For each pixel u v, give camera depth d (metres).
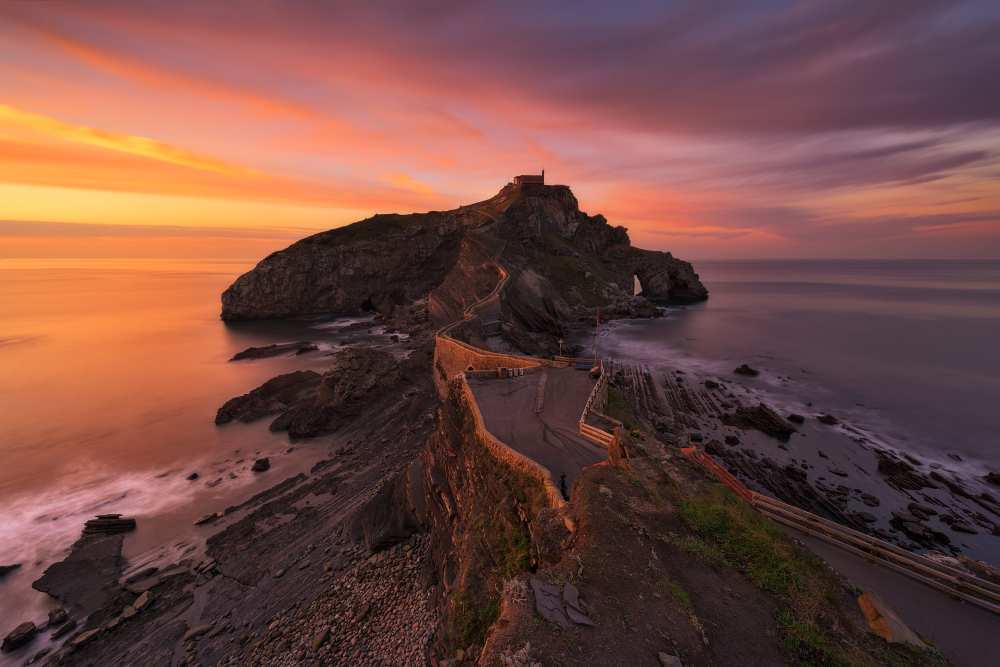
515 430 24.06
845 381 72.31
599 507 13.62
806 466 43.72
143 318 141.50
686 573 11.55
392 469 41.69
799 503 37.19
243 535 35.09
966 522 34.88
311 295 140.25
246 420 59.78
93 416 61.78
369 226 153.50
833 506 36.81
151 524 37.88
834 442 49.31
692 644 9.44
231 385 74.75
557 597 10.28
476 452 23.62
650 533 12.77
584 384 33.59
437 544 25.31
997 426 54.03
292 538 33.56
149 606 28.75
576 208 172.88
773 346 98.69
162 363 88.19
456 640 14.68
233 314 135.62
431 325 112.81
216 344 104.38
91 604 29.45
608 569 11.27
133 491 43.16
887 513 36.09
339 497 38.59
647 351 94.94
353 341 105.75
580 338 108.75
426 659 17.97
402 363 71.06
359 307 146.62
